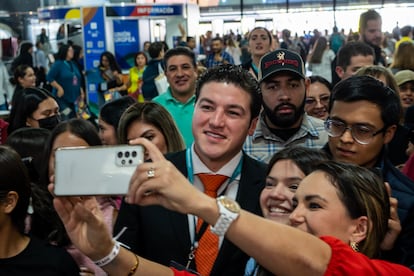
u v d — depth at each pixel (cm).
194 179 157
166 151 230
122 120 233
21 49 980
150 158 94
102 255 108
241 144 151
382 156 170
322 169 121
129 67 1139
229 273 146
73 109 809
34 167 206
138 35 1137
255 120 158
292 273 91
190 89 376
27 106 315
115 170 95
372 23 474
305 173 142
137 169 89
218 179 154
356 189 116
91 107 904
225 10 1862
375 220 117
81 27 1111
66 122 205
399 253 145
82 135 200
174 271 120
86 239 106
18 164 153
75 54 883
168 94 383
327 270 92
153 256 151
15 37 1248
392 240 142
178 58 376
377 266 96
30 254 153
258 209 152
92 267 166
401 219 149
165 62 386
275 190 144
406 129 224
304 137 252
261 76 249
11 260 150
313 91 316
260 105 154
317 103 316
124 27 1122
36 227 173
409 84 317
